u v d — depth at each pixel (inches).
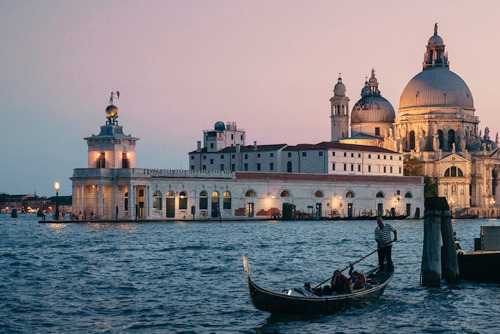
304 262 2704.2
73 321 1637.6
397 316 1713.8
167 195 6589.6
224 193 6948.8
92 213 6205.7
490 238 2250.2
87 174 6225.4
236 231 4763.8
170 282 2170.3
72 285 2112.5
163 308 1775.3
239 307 1785.2
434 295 1962.4
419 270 2450.8
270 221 6870.1
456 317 1708.9
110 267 2539.4
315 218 7214.6
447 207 2095.2
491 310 1785.2
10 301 1847.9
